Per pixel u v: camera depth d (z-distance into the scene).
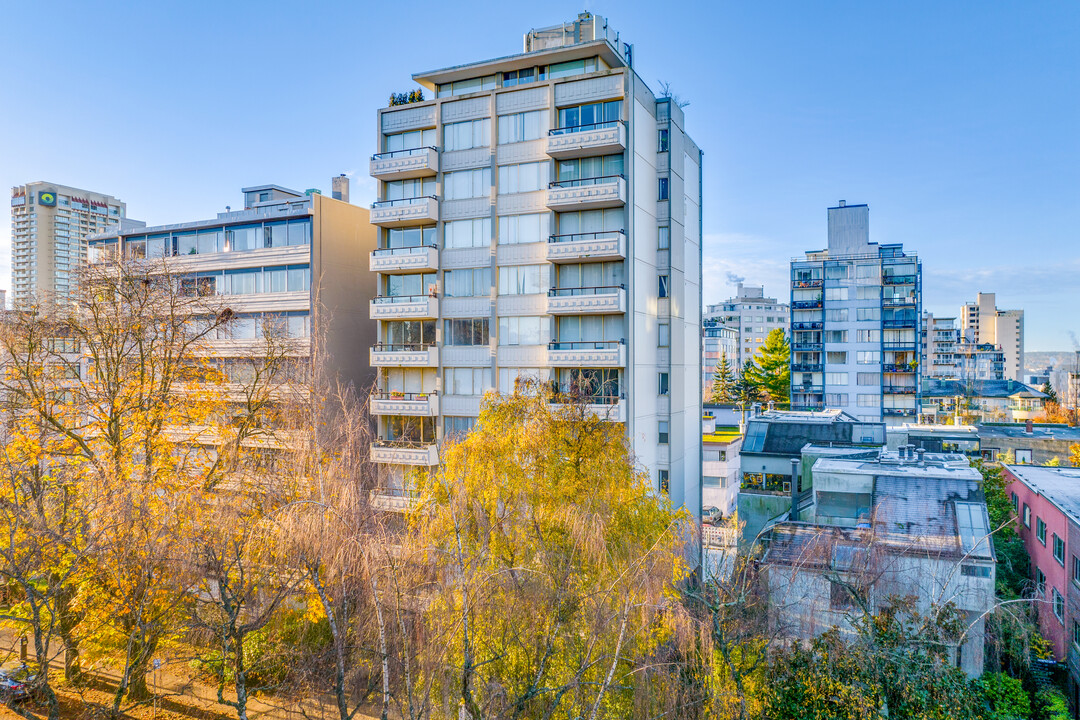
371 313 33.00
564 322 30.69
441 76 33.75
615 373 29.72
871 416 69.00
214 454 29.41
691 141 37.19
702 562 27.95
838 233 74.25
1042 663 23.39
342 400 29.45
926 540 23.59
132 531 19.36
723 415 64.75
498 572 17.66
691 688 17.41
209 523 19.44
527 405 22.62
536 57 31.52
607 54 31.02
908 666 17.75
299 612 22.30
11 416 23.95
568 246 29.36
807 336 71.38
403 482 30.80
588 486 20.69
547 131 30.34
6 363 24.91
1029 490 29.66
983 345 137.25
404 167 32.25
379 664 19.86
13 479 20.95
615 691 17.50
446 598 17.80
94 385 25.55
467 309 31.97
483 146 31.69
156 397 24.91
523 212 30.92
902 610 19.42
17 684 22.92
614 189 28.45
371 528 22.91
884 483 28.19
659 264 33.34
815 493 29.48
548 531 19.28
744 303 140.75
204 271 36.16
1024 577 28.59
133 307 26.09
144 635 19.59
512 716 15.66
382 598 19.36
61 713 22.48
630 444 26.47
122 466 22.62
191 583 19.20
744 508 36.53
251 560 19.11
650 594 17.80
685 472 35.59
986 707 18.19
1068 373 114.25
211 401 26.14
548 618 17.25
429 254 31.88
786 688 18.14
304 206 33.81
